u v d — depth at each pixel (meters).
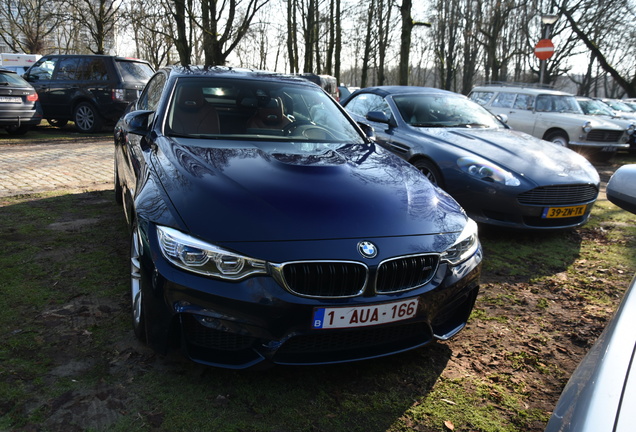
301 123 3.46
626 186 1.98
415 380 2.39
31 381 2.15
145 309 2.17
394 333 2.27
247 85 3.62
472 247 2.52
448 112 6.08
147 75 12.19
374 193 2.49
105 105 11.32
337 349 2.17
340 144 3.31
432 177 5.07
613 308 3.38
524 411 2.21
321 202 2.30
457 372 2.49
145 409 2.03
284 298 2.01
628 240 5.02
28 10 35.66
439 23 39.41
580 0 26.91
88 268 3.41
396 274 2.16
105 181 6.36
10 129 10.77
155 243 2.14
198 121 3.20
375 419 2.09
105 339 2.53
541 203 4.54
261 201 2.24
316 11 27.03
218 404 2.10
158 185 2.41
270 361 2.07
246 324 2.02
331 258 2.04
